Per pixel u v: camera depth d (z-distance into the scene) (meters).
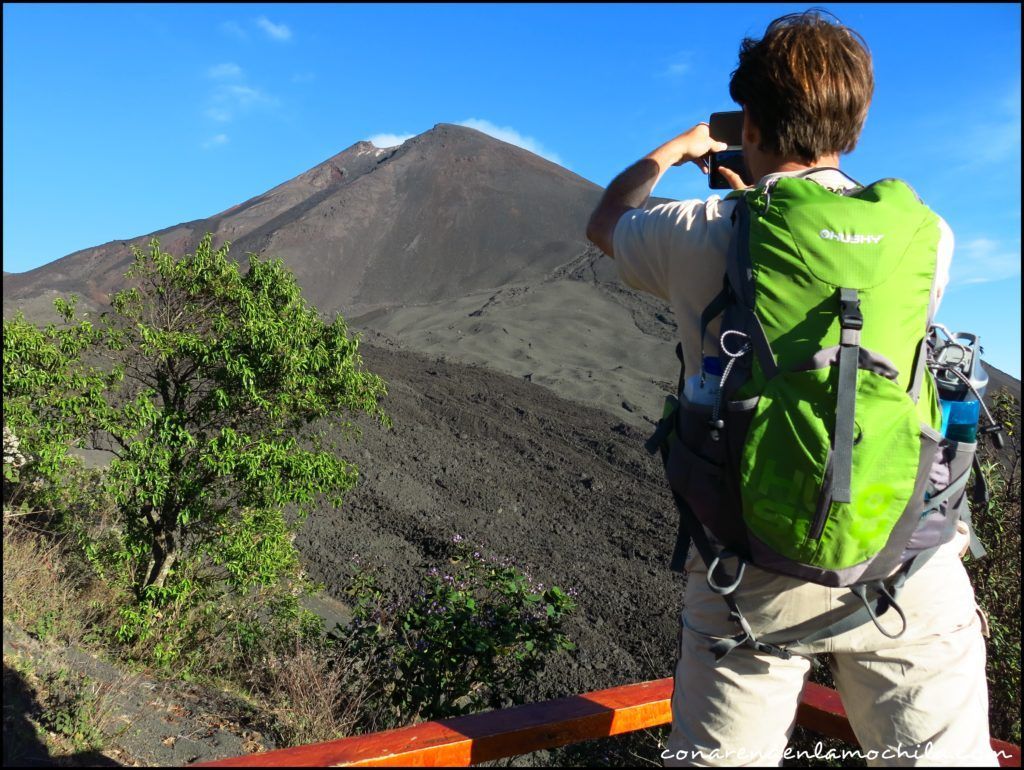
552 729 2.16
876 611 1.53
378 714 4.62
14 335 5.38
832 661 1.72
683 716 1.71
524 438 17.27
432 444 16.14
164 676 5.09
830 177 1.63
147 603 5.66
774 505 1.40
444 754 1.96
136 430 5.66
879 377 1.38
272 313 5.98
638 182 1.83
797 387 1.39
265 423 6.27
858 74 1.63
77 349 5.61
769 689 1.62
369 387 6.37
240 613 6.28
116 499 5.88
